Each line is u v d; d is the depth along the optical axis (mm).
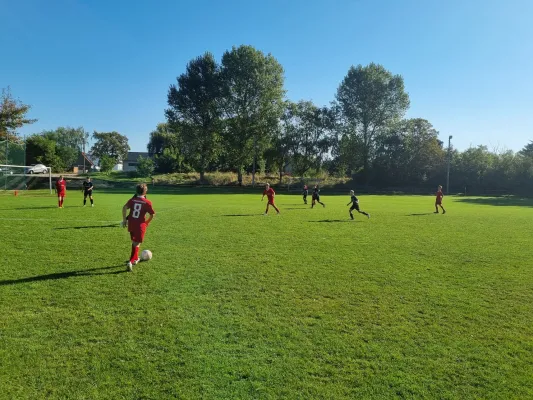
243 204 28188
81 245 10945
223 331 5402
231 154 60094
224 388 4066
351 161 65250
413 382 4242
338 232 14516
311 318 5926
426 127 66250
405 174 65250
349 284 7684
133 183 52844
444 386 4176
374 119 64250
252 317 5922
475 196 53094
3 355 4633
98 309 6109
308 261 9562
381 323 5785
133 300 6547
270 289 7285
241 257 9867
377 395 3998
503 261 9945
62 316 5801
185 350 4844
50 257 9414
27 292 6809
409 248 11531
